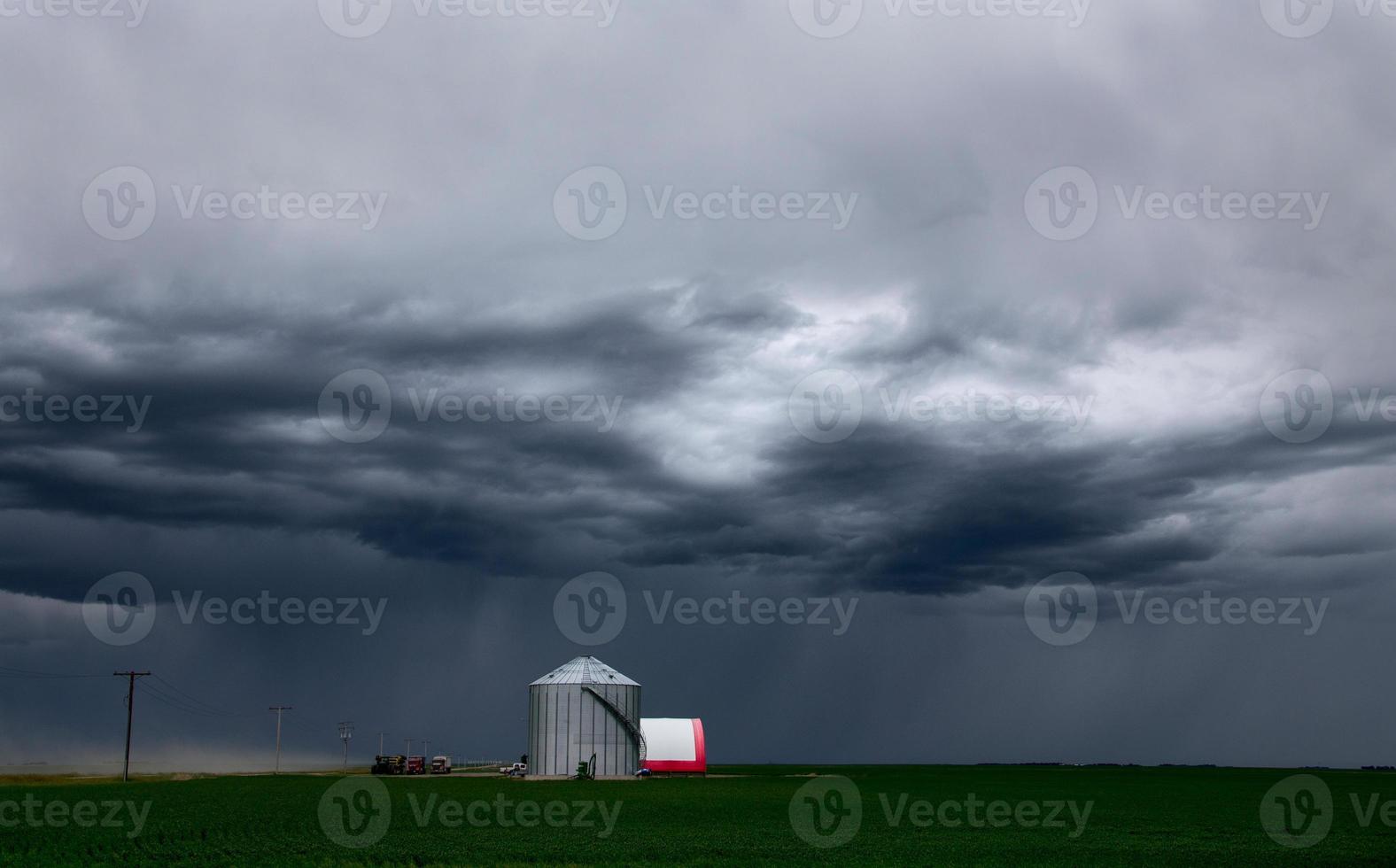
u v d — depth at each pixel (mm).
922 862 41250
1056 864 40938
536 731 106875
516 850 43938
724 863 40406
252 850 43375
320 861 40062
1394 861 42906
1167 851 45938
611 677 108438
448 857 41562
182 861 39844
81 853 41906
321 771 174125
